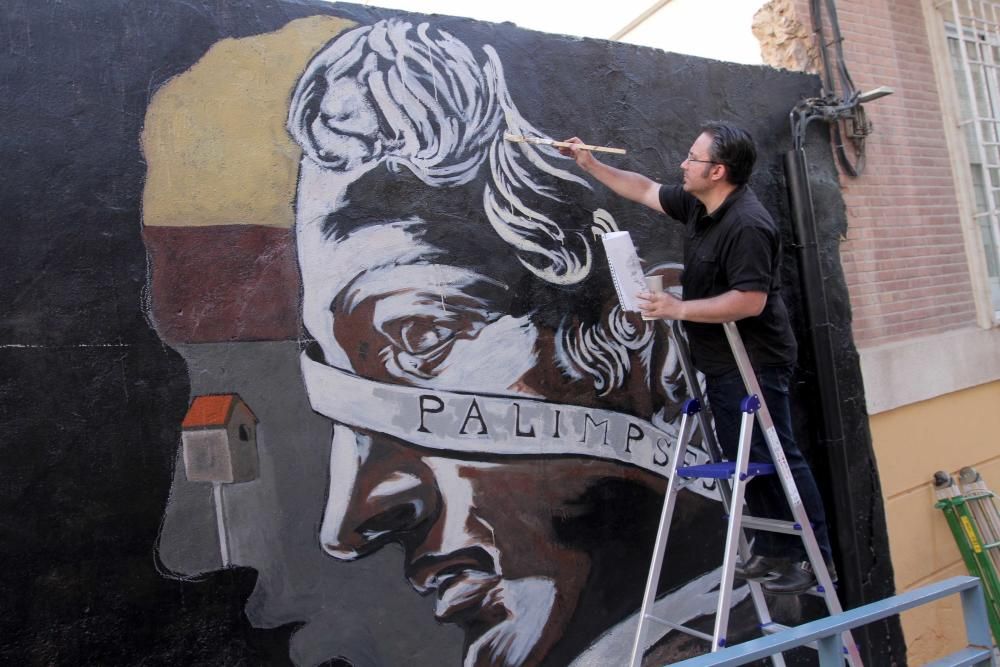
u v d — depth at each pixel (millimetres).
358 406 3000
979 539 4805
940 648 4805
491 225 3361
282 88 2943
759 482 3039
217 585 2695
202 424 2715
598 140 3729
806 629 2020
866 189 4852
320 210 2982
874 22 5141
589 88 3727
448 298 3229
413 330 3141
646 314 2768
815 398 4328
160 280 2693
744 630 3922
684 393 3830
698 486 3834
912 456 4855
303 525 2859
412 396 3115
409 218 3166
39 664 2414
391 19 3189
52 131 2570
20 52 2549
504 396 3330
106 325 2602
